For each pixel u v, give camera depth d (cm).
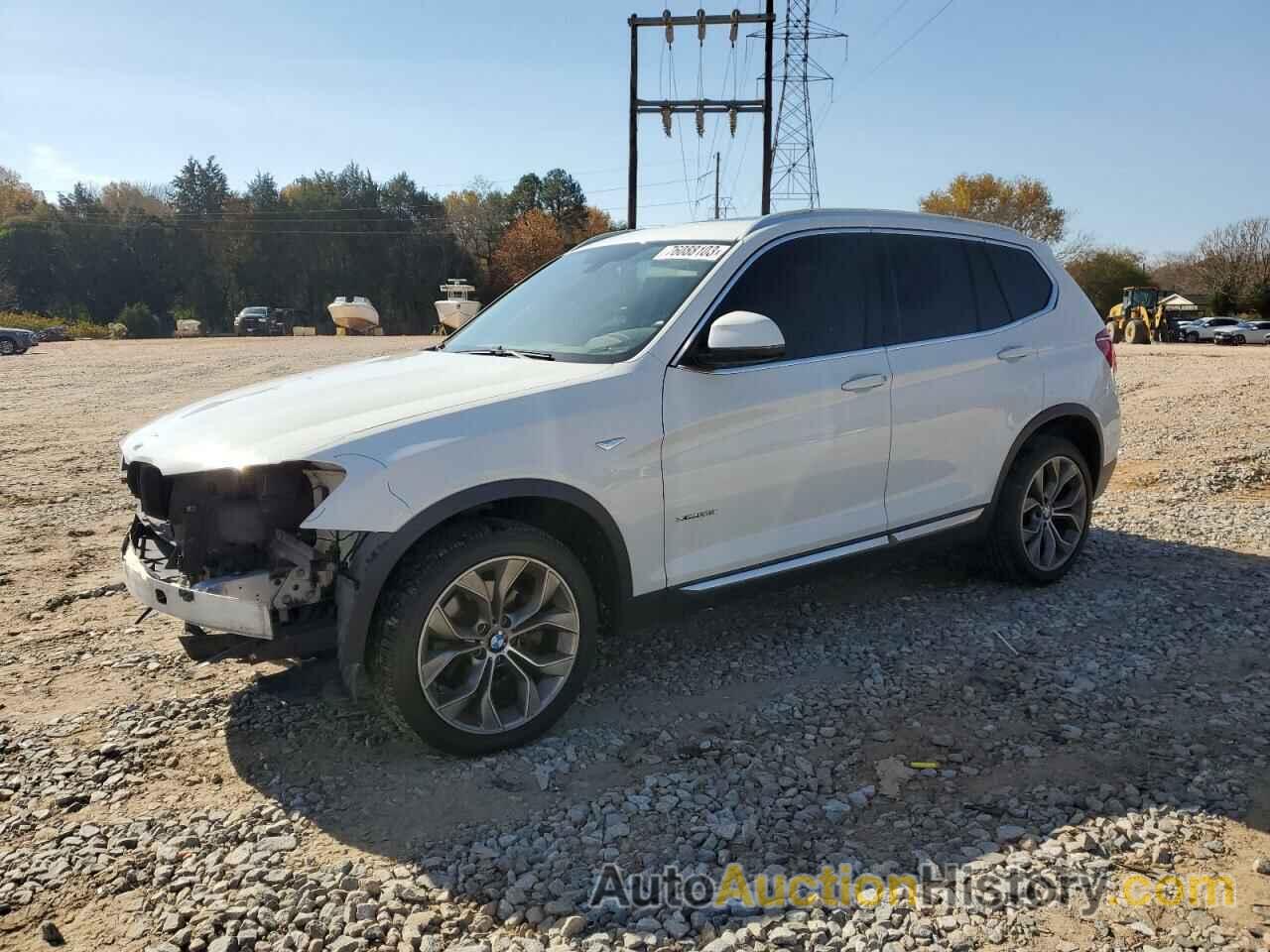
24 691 396
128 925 251
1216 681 393
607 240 485
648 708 380
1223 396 1423
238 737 355
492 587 334
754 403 386
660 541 369
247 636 317
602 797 311
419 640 316
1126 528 641
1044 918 249
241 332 5894
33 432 1156
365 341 4400
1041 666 411
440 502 317
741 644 446
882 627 462
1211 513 680
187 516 322
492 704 340
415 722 321
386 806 308
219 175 8925
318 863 277
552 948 241
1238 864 270
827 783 319
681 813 302
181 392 1648
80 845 287
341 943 242
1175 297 6397
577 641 352
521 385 351
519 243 8444
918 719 365
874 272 445
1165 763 327
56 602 511
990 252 501
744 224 421
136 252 7838
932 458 452
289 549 321
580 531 365
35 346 3291
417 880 269
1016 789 312
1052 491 513
